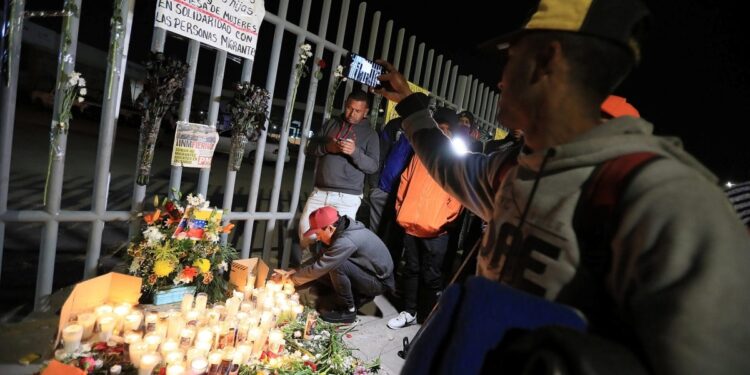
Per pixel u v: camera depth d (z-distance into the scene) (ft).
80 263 13.09
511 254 3.55
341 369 10.15
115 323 9.46
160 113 10.51
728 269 2.43
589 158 3.23
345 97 15.51
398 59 17.21
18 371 7.89
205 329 9.57
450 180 5.68
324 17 14.20
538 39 3.61
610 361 2.46
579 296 3.12
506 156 4.97
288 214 14.90
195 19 10.90
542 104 3.59
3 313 9.64
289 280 12.87
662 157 3.00
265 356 9.84
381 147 16.28
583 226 3.14
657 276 2.56
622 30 3.35
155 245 10.33
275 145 43.09
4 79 8.79
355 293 13.33
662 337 2.46
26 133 37.29
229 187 12.97
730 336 2.36
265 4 13.83
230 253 12.30
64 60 9.37
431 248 13.80
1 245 9.37
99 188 10.37
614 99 4.89
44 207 9.77
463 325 2.98
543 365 2.54
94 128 50.85
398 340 12.74
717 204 2.65
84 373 7.13
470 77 22.89
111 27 9.83
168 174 30.76
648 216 2.72
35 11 8.97
